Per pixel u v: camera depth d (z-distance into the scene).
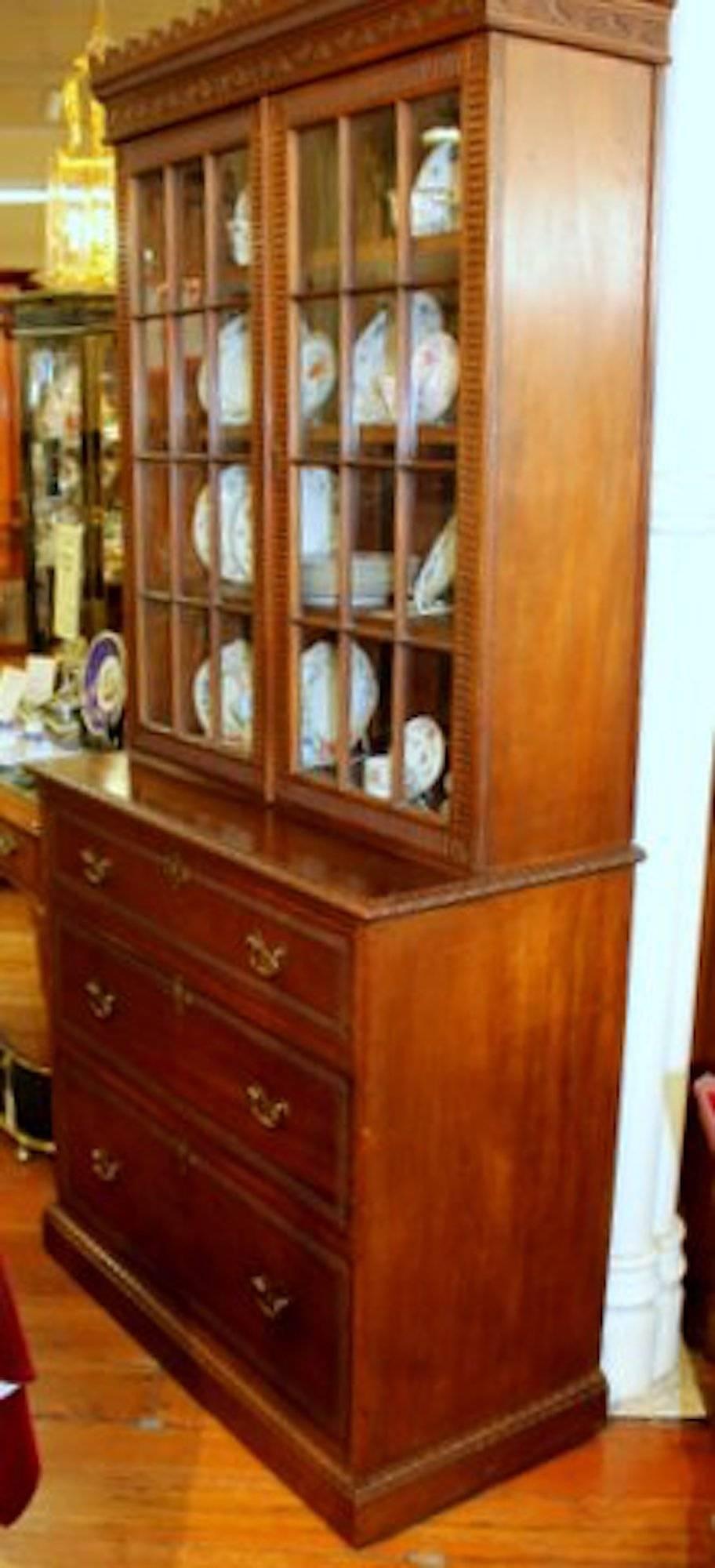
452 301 1.84
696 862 2.25
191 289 2.33
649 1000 2.20
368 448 2.01
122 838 2.35
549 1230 2.14
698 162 1.94
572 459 1.87
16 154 5.86
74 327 3.83
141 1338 2.48
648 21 1.81
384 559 2.02
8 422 5.73
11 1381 1.44
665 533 2.05
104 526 3.86
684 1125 2.42
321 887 1.88
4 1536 2.05
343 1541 2.03
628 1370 2.33
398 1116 1.91
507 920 1.95
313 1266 2.02
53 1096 2.74
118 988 2.44
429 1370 2.04
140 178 2.39
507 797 1.92
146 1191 2.44
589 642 1.95
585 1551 2.03
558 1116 2.10
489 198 1.72
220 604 2.35
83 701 3.17
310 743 2.20
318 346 2.07
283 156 2.03
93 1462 2.20
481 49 1.69
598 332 1.86
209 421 2.31
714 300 2.00
